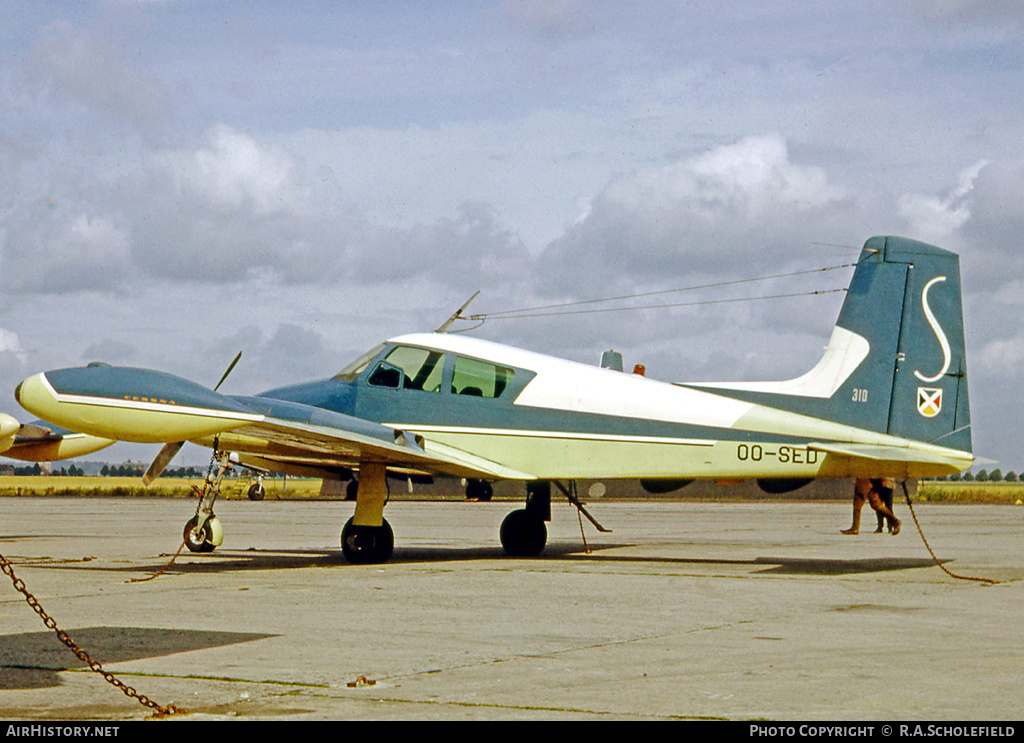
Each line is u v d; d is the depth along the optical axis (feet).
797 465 38.78
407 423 42.06
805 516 94.32
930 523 83.20
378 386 42.70
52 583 33.09
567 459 40.75
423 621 24.73
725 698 16.60
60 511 104.37
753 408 39.37
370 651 20.70
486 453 41.42
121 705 16.07
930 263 38.78
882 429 38.50
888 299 38.83
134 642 21.67
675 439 39.75
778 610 26.94
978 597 29.96
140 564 40.16
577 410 40.73
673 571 37.52
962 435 38.01
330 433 36.58
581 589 31.53
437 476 43.62
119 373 34.37
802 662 19.63
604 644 21.58
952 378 38.24
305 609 26.81
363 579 34.35
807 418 38.93
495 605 27.71
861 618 25.50
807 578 35.19
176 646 21.18
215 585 32.50
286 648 21.02
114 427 34.09
